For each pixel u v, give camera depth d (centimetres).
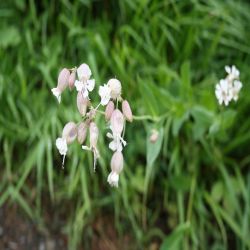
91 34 56
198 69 59
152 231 55
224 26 58
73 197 55
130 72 56
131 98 54
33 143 55
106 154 53
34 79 57
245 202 52
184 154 54
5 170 56
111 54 57
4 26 59
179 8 60
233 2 61
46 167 55
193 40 58
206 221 54
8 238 54
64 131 33
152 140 41
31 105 56
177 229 50
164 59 58
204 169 55
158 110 48
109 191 55
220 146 54
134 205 54
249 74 56
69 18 59
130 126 54
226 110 52
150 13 59
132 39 59
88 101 32
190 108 49
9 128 55
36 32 59
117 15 60
